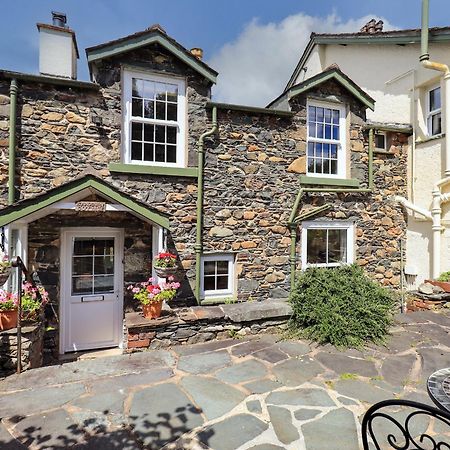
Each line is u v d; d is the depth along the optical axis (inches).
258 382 140.4
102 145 211.6
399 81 309.7
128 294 229.3
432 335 194.2
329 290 202.5
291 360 163.5
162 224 205.0
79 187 186.4
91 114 208.5
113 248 234.5
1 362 159.9
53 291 215.0
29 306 169.9
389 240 289.4
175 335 191.2
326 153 274.5
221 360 164.6
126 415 114.1
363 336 183.6
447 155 261.6
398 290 286.4
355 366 155.7
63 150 204.7
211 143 236.1
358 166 275.0
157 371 151.0
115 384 137.8
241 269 243.6
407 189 296.4
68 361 212.4
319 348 178.9
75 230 224.4
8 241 178.4
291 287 252.5
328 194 268.1
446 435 102.6
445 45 268.2
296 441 100.2
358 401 124.7
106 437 101.7
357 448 97.1
